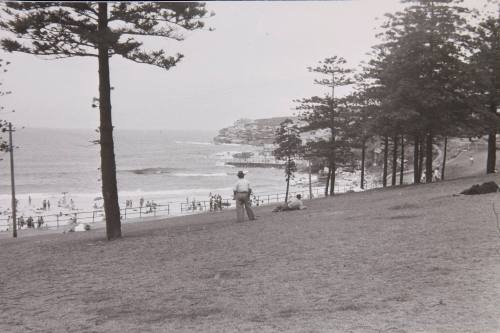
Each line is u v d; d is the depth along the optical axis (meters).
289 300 6.86
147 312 6.86
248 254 10.98
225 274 9.07
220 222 20.34
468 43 32.28
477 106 31.50
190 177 128.25
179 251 12.45
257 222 17.92
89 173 135.25
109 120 17.34
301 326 5.55
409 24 32.12
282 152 55.81
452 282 6.88
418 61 30.05
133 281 9.20
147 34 17.12
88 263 11.95
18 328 6.48
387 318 5.59
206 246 12.84
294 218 17.95
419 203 17.91
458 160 62.97
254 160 194.00
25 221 50.50
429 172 33.91
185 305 7.08
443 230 11.08
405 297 6.43
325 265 8.95
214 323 6.01
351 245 10.68
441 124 31.78
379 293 6.77
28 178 121.50
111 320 6.57
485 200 15.80
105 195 17.50
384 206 18.94
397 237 10.98
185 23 16.59
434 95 29.67
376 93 33.59
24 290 9.23
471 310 5.60
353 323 5.51
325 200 30.84
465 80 30.62
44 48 16.36
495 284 6.54
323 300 6.69
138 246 14.26
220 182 116.00
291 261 9.66
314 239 12.09
